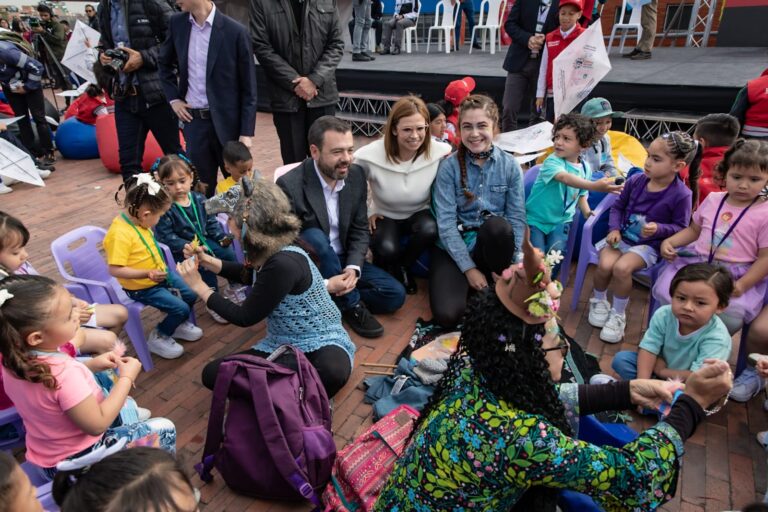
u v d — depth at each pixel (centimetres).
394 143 333
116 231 275
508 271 128
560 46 480
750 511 124
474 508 131
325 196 320
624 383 162
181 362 299
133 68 426
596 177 380
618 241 309
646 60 793
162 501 106
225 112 406
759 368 190
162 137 468
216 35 383
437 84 771
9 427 224
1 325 157
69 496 107
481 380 128
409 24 1034
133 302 287
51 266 416
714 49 891
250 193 215
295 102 437
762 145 245
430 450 131
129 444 187
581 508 167
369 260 399
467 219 339
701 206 274
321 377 237
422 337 310
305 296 233
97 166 689
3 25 1177
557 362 133
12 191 597
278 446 194
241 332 328
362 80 835
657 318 243
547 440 119
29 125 661
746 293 253
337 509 192
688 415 136
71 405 165
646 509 125
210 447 204
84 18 1472
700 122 347
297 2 411
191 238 327
